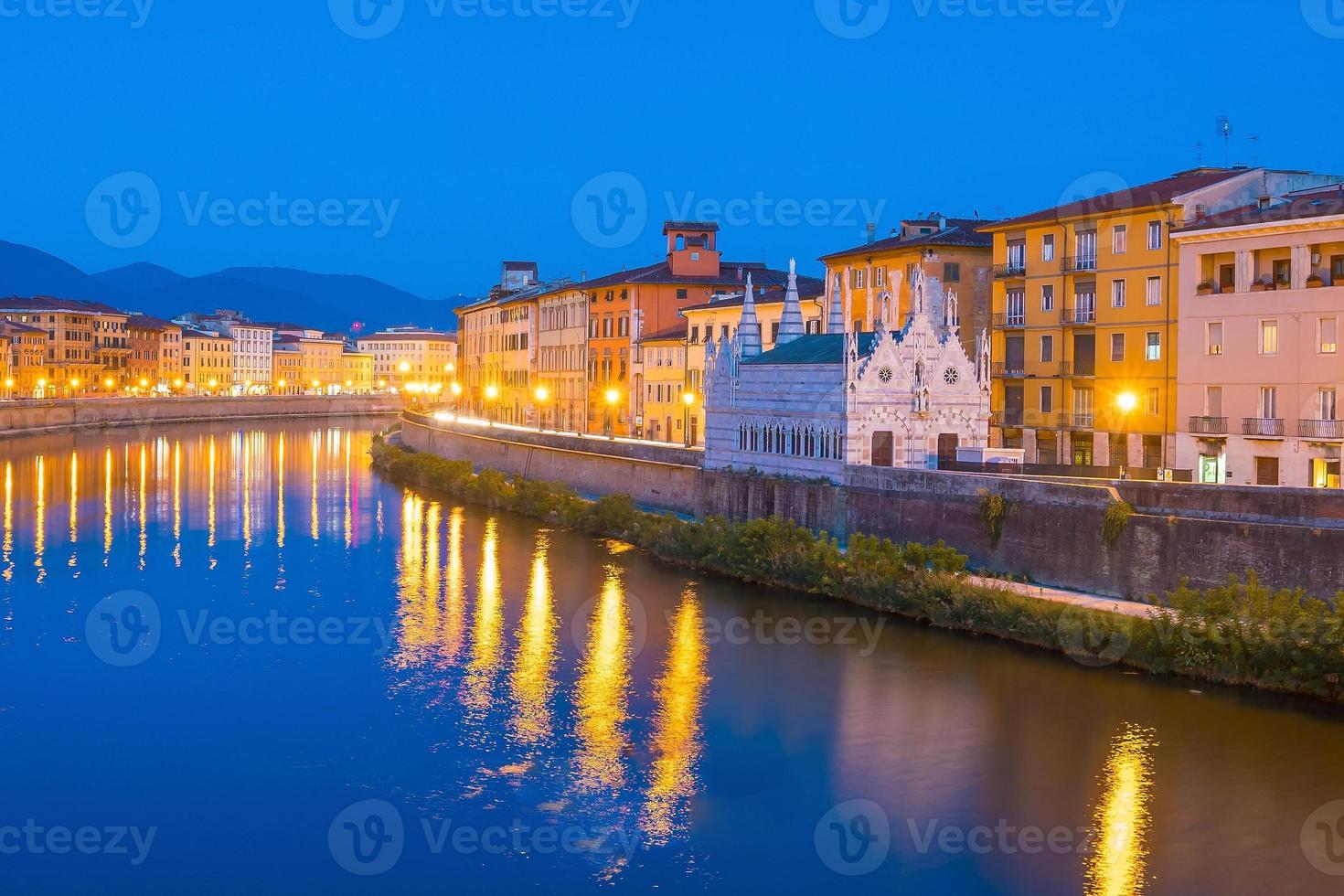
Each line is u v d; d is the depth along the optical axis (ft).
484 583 281.33
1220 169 339.98
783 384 312.91
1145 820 156.25
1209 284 291.58
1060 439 343.26
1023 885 141.90
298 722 191.62
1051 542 238.27
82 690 206.28
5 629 242.99
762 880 144.77
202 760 177.47
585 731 187.62
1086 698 193.88
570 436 427.33
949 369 296.30
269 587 280.10
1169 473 281.74
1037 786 165.48
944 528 259.80
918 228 408.05
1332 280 269.03
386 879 144.97
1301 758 170.60
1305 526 202.80
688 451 356.79
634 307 515.91
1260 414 280.51
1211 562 213.66
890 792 165.48
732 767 173.88
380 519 382.22
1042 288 347.97
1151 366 316.81
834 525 288.30
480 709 196.75
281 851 151.84
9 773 173.58
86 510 400.26
